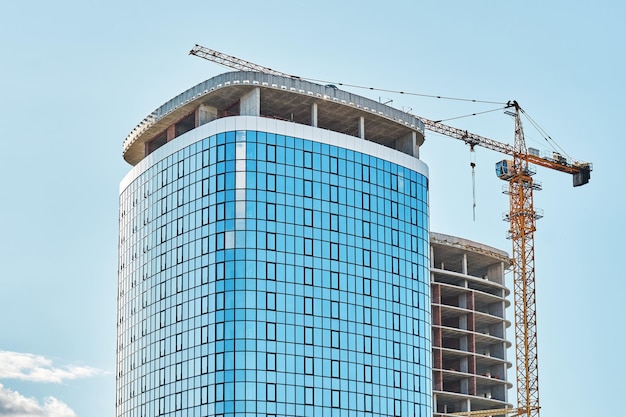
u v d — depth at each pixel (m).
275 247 179.12
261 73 185.38
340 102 191.62
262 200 179.88
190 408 177.62
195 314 180.38
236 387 172.38
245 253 177.25
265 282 177.12
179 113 194.12
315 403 176.38
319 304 180.75
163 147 194.62
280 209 180.88
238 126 182.00
